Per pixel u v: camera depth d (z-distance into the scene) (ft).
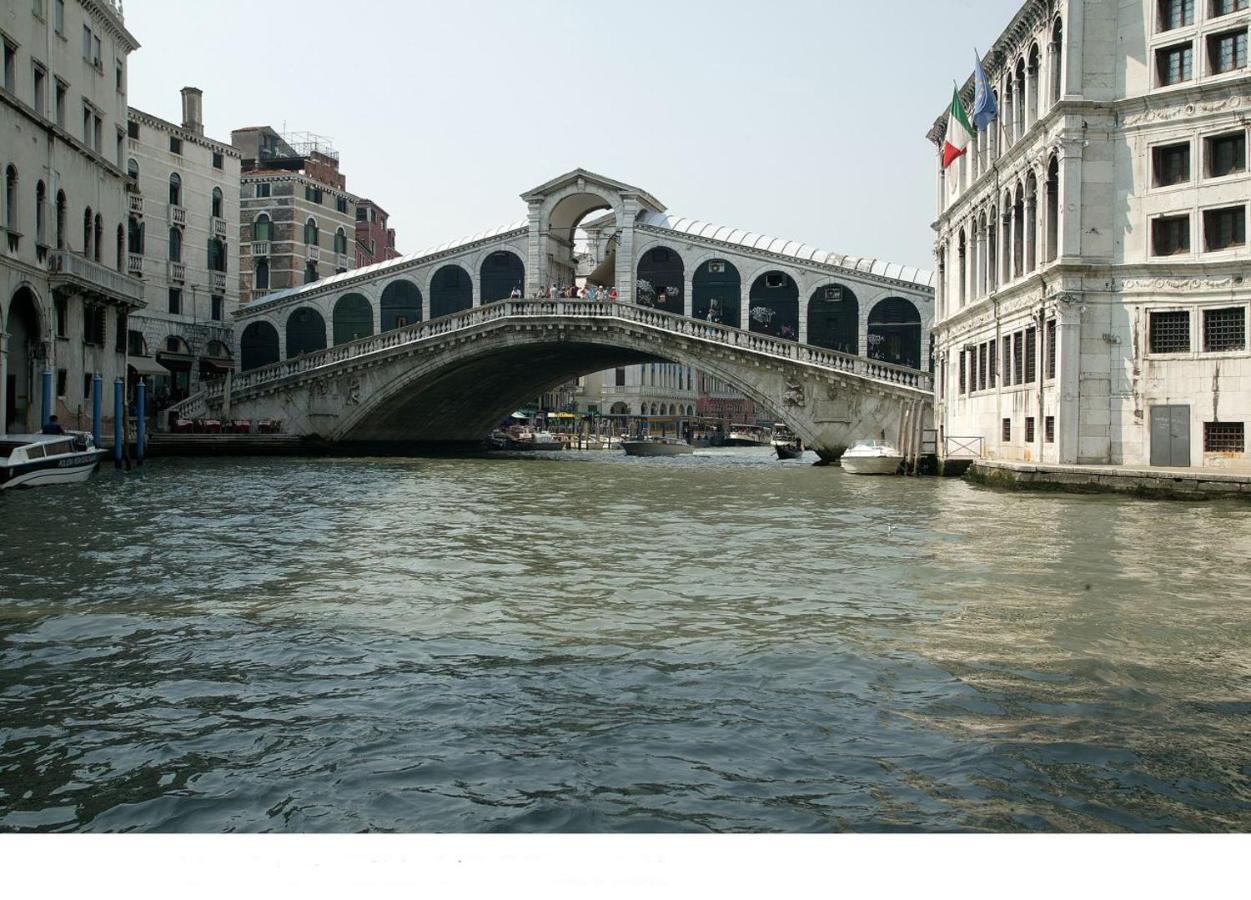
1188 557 43.80
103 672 24.50
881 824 15.61
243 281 201.36
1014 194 95.50
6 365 95.86
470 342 148.87
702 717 21.08
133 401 154.81
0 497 72.28
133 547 46.06
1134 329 78.89
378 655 26.25
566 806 16.33
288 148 226.99
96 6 116.26
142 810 16.30
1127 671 24.62
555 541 49.67
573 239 182.70
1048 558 43.60
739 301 157.07
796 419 131.95
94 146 118.21
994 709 21.57
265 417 161.17
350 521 58.23
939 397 124.26
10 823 15.80
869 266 153.28
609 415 283.79
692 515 63.77
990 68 104.88
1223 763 18.29
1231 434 75.61
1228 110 74.90
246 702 22.13
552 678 24.08
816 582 37.68
